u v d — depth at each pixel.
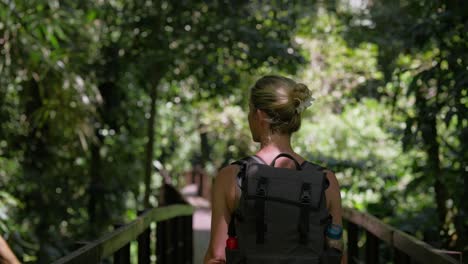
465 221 6.12
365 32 11.15
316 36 12.18
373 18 10.95
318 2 11.77
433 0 6.20
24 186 10.32
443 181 6.81
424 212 7.29
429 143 6.27
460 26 6.22
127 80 12.52
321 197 2.69
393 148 10.64
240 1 10.46
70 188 11.86
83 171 12.30
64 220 11.18
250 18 10.70
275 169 2.71
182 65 11.20
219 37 10.55
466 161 6.25
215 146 21.66
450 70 5.98
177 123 17.95
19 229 8.43
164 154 18.12
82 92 9.21
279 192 2.67
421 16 7.38
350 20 11.66
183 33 10.67
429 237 4.46
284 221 2.65
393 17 10.55
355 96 11.23
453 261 3.19
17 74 9.27
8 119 9.77
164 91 13.33
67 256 3.32
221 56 11.01
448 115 5.66
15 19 8.33
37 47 8.48
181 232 9.14
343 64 11.56
